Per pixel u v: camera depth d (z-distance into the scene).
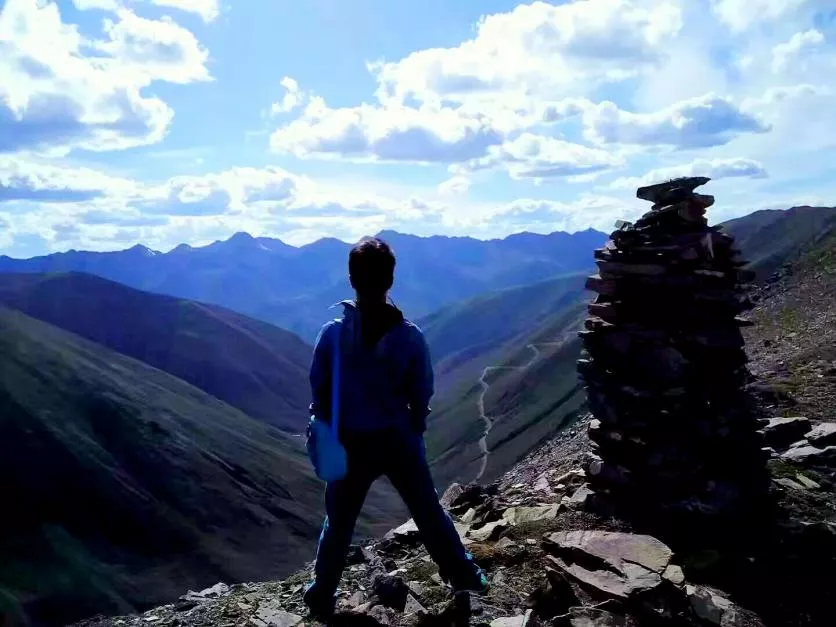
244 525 55.75
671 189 4.30
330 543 3.09
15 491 51.88
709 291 4.16
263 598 3.73
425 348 2.96
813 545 3.84
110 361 83.75
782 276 27.58
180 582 46.31
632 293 4.32
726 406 4.20
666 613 3.16
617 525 4.04
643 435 4.14
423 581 3.58
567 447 8.46
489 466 54.50
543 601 3.24
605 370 4.42
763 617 3.42
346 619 3.24
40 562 44.75
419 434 3.03
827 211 67.25
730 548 3.83
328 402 2.96
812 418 6.28
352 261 2.90
